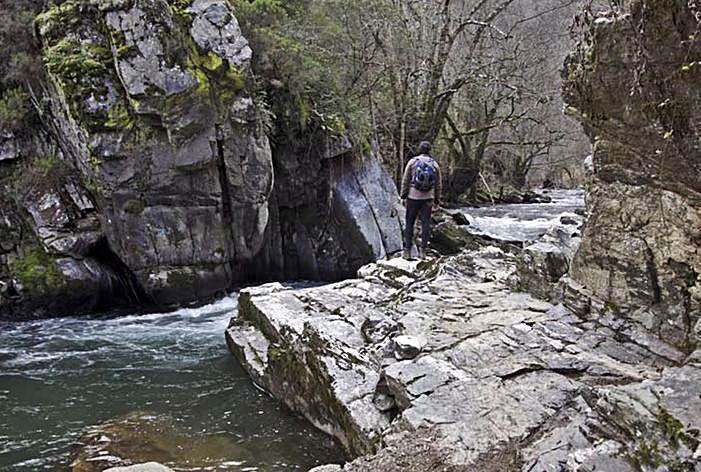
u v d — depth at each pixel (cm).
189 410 665
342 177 1388
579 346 521
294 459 546
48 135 1152
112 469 462
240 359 789
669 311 485
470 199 2594
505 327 575
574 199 2877
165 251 1108
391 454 425
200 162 1073
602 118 464
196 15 1056
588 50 441
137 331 993
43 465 549
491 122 2367
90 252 1128
